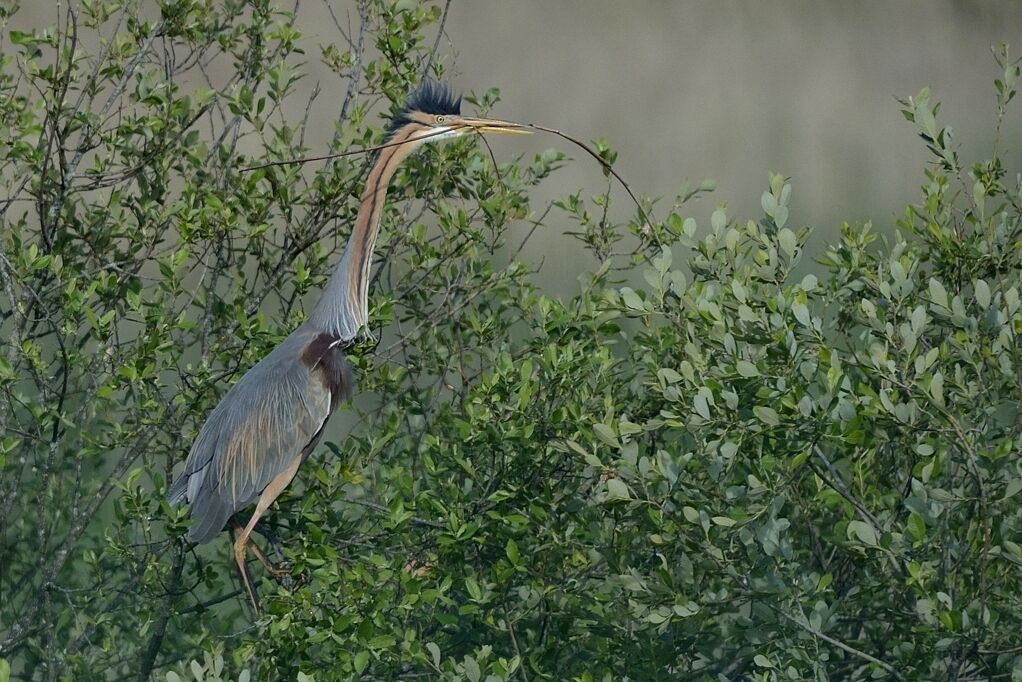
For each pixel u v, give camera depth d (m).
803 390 8.39
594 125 32.44
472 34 36.38
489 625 9.07
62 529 11.72
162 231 11.61
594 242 11.91
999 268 9.81
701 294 9.53
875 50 37.28
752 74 35.97
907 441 9.38
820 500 8.77
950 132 9.78
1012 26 38.34
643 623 8.80
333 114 24.56
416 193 12.03
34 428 11.17
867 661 9.20
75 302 9.94
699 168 29.56
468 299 11.58
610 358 10.26
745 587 8.49
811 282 8.97
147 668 10.23
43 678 10.66
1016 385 8.61
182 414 11.14
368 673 9.55
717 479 8.41
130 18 11.77
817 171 29.23
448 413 11.18
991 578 8.99
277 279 11.67
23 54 11.60
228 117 19.95
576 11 38.16
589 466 10.01
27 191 11.48
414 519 9.56
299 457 10.75
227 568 11.77
